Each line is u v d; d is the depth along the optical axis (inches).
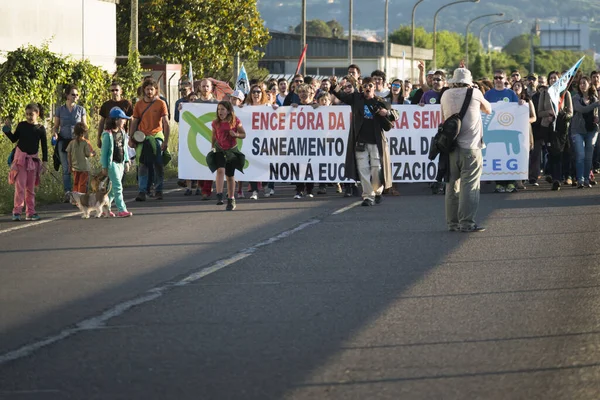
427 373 328.8
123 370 337.4
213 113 963.3
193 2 2357.3
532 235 653.3
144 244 628.4
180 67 2137.1
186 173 959.0
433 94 976.9
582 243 616.4
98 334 387.9
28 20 1562.5
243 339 376.8
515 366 335.9
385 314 417.1
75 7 1695.4
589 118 1005.2
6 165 1011.9
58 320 413.4
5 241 653.9
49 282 499.8
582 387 312.5
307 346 365.1
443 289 470.3
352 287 476.4
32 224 746.8
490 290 467.2
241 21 2417.6
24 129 772.6
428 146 974.4
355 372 331.0
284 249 598.9
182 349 363.3
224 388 315.6
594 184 1056.2
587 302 438.0
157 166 920.9
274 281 494.6
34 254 594.9
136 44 1728.6
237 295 459.8
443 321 402.9
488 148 982.4
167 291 471.5
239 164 841.5
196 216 783.1
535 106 1021.2
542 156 1149.7
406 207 829.8
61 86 1497.3
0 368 343.0
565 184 1061.1
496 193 968.9
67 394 313.4
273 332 387.5
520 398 302.4
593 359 343.9
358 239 639.1
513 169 981.2
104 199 777.6
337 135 960.9
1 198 884.0
